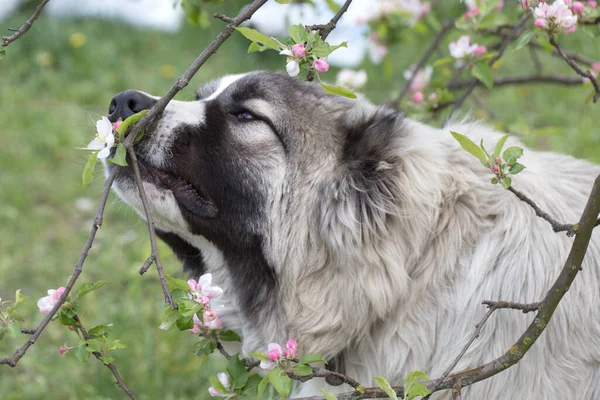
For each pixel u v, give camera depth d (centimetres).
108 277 652
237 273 394
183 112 378
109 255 679
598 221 284
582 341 344
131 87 1088
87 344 322
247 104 385
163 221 389
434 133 396
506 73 920
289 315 378
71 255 700
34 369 528
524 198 310
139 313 579
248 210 384
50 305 313
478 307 351
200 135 379
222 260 397
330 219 367
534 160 388
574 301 343
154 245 288
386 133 373
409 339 362
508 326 345
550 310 292
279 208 381
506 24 492
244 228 385
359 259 360
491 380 344
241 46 1169
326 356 374
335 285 368
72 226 766
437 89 508
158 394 501
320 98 393
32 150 902
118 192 383
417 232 360
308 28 311
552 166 397
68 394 504
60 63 1157
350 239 360
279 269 379
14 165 866
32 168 871
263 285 386
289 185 380
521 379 341
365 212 361
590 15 401
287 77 398
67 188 827
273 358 322
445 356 356
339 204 366
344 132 385
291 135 384
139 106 368
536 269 348
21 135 941
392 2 544
